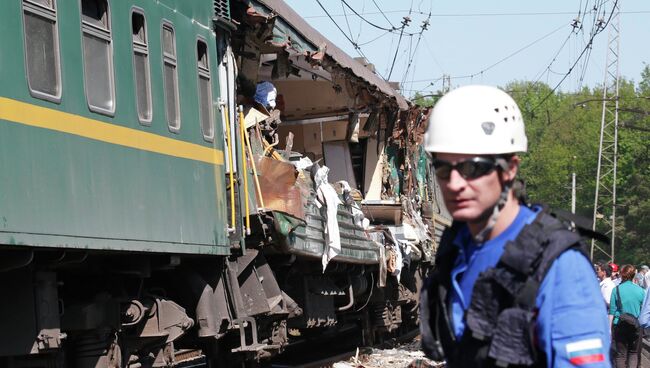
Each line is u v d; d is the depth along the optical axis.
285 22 14.95
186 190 11.73
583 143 96.88
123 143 10.34
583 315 3.76
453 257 4.19
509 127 4.04
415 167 25.08
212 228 12.31
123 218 10.12
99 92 10.02
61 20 9.35
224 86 13.33
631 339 16.52
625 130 92.31
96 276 11.19
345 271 18.30
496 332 3.86
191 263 12.73
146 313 11.31
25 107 8.55
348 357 18.78
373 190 21.98
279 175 13.98
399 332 25.62
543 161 97.94
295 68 16.88
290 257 14.85
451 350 4.12
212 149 12.63
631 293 16.45
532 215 4.04
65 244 8.94
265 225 13.44
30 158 8.53
